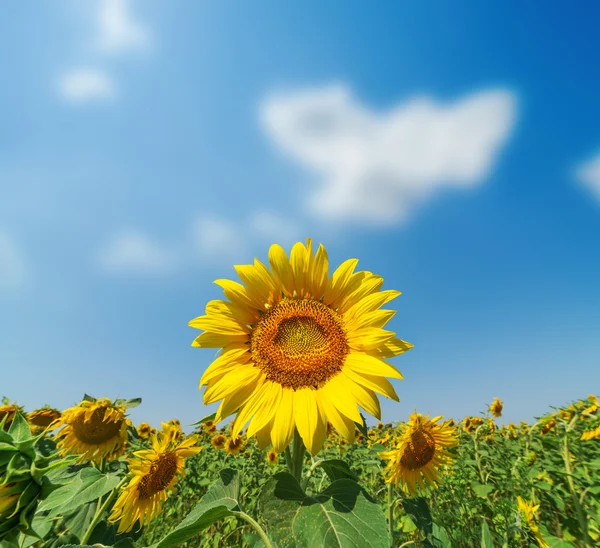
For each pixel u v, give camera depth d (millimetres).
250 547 341
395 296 495
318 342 481
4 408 807
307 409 419
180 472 723
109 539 614
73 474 710
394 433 969
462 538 795
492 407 1948
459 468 1142
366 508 315
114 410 754
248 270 504
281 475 341
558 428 1046
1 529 305
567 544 618
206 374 457
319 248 523
